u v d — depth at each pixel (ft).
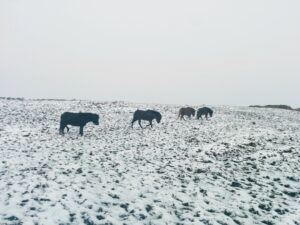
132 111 134.31
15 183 41.50
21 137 76.13
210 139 83.51
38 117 109.19
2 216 32.07
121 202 38.24
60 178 44.19
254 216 38.78
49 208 34.45
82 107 136.77
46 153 59.82
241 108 180.04
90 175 47.06
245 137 83.92
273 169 58.03
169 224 34.17
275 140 81.87
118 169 51.85
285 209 41.45
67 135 81.46
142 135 86.74
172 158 62.59
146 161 58.80
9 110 118.11
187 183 47.98
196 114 132.05
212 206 40.16
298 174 56.08
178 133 91.61
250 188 48.19
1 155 57.26
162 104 170.50
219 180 50.70
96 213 34.53
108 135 84.48
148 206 37.93
